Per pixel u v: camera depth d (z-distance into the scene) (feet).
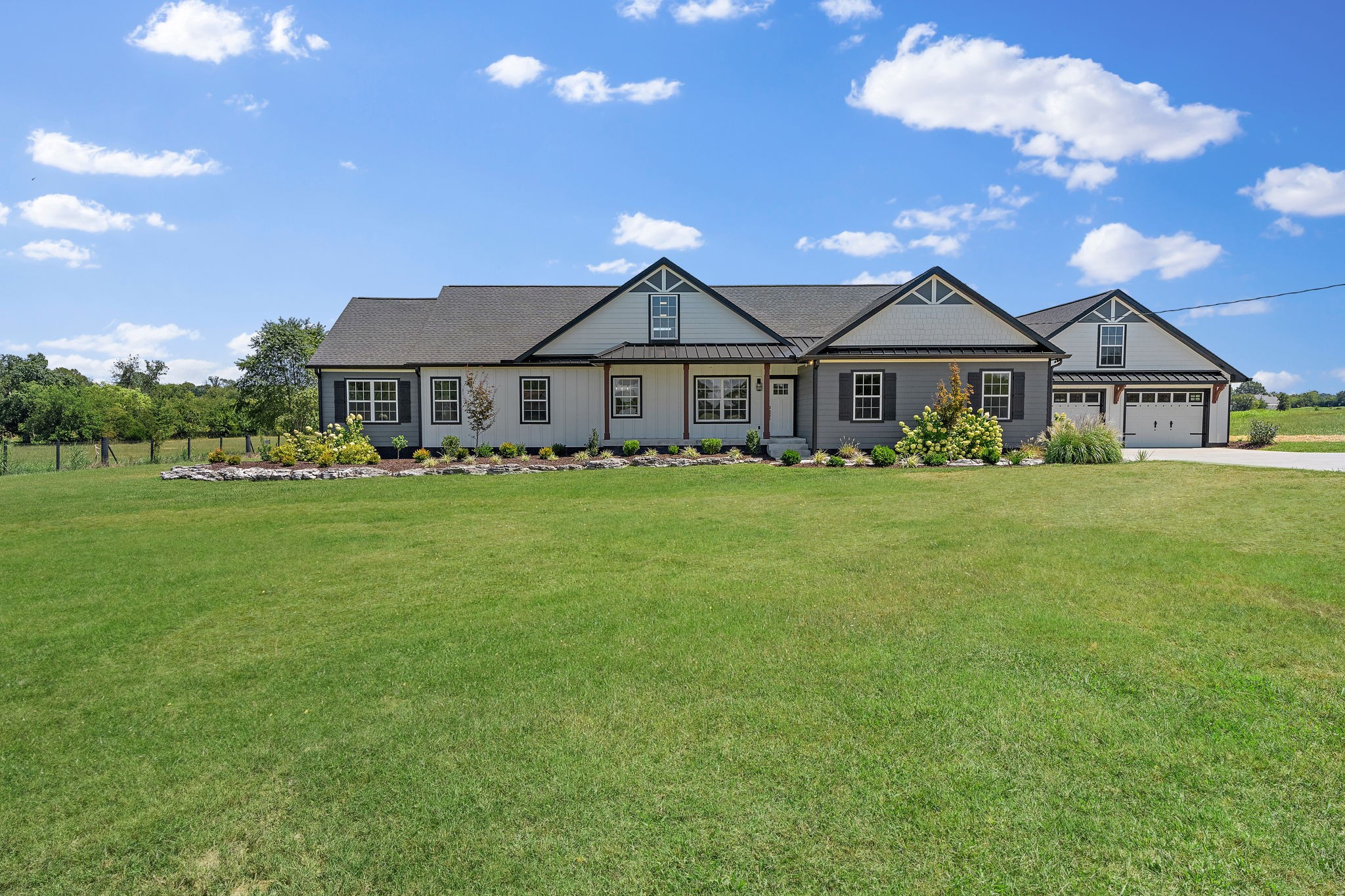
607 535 33.14
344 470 59.11
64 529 36.91
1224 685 15.57
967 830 11.10
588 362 69.21
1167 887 9.84
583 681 16.66
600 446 72.59
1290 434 108.27
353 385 74.69
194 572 27.84
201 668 18.24
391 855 10.91
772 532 33.14
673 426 73.31
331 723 15.03
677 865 10.51
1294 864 10.19
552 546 31.01
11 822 11.99
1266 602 20.81
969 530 32.42
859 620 20.27
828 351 70.03
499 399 72.90
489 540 32.73
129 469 70.90
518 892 10.07
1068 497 41.52
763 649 18.35
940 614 20.57
